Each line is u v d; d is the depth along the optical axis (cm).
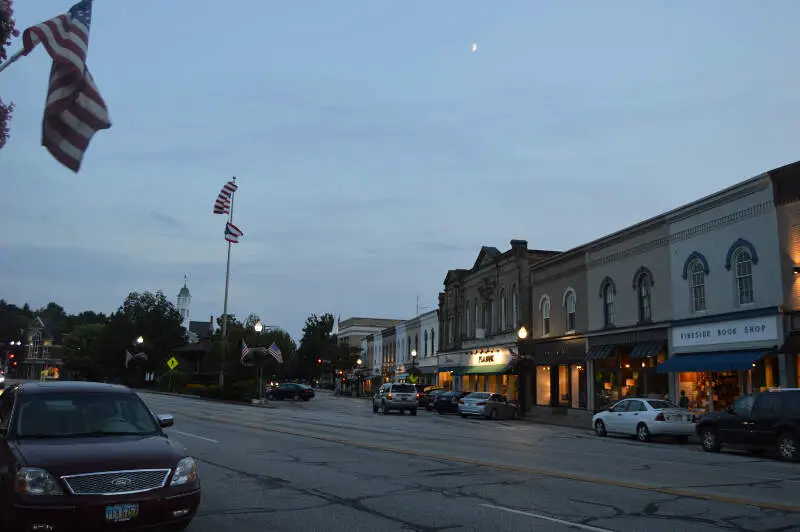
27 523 638
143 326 8594
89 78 869
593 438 2400
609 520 851
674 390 2925
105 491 668
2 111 803
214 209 5197
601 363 3553
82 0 882
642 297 3238
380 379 7862
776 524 842
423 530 789
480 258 5291
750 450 1941
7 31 805
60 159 839
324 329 10069
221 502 947
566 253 3925
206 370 6669
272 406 4528
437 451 1641
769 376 2452
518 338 4328
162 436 820
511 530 792
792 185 2389
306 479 1151
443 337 6053
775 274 2436
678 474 1305
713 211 2767
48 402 830
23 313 16662
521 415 3934
